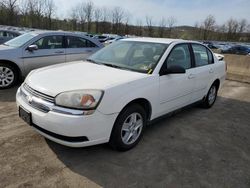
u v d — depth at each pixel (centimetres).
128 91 323
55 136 297
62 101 288
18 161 309
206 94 543
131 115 340
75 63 421
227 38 7675
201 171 321
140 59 401
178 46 437
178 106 445
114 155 337
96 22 6384
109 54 441
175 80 409
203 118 512
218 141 411
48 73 358
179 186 288
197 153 364
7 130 386
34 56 636
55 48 676
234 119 525
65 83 313
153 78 364
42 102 300
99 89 297
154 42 435
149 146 371
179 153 359
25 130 388
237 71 1156
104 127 302
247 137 439
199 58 500
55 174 290
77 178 286
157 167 320
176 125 460
